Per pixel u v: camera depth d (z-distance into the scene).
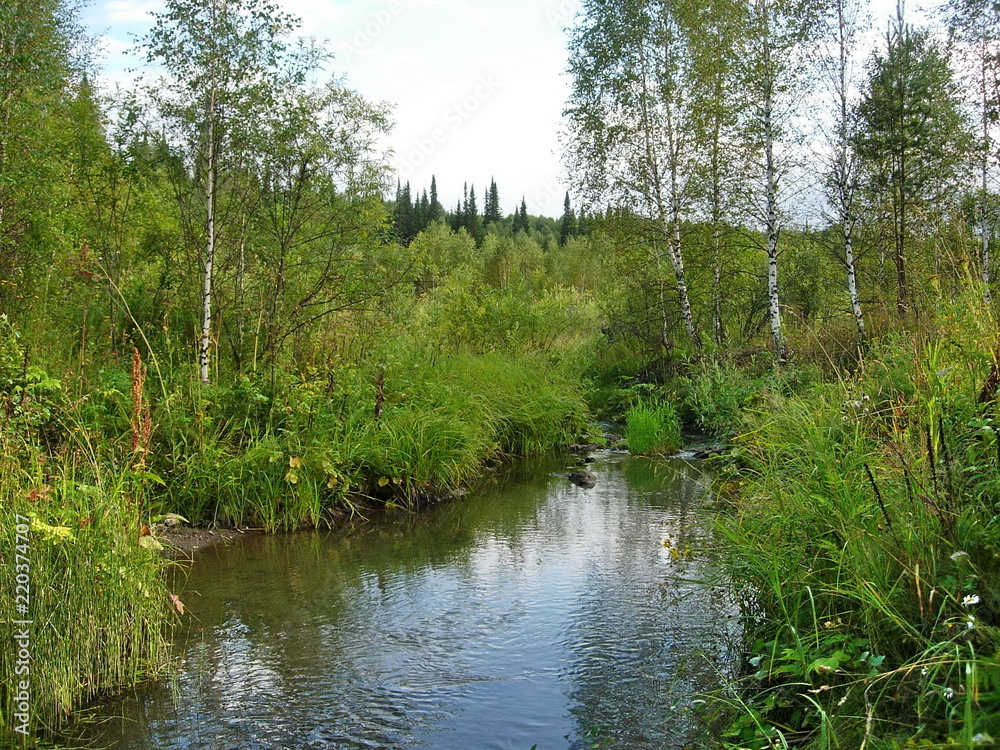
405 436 9.41
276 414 9.05
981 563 3.50
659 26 17.14
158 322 10.35
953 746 2.60
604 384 19.05
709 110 16.22
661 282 19.08
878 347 8.79
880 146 14.19
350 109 10.66
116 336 9.86
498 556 7.19
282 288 10.45
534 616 5.68
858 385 6.55
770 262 15.70
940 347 4.90
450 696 4.51
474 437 10.70
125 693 4.54
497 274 37.00
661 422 13.12
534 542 7.61
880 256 16.09
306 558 7.18
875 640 3.52
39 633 4.15
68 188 10.30
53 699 4.21
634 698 4.40
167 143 9.91
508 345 17.52
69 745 4.00
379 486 9.06
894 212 14.11
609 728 4.11
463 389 11.84
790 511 4.74
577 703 4.39
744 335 18.59
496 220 81.19
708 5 16.47
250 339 10.52
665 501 9.15
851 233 15.43
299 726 4.19
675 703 4.29
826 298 17.97
